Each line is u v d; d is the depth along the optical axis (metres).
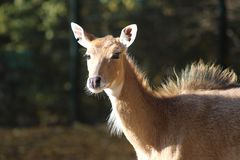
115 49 12.63
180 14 24.95
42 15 29.61
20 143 22.08
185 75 13.57
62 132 23.78
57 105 27.70
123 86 12.65
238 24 22.80
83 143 22.14
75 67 24.83
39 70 28.12
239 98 12.73
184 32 24.91
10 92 27.77
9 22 29.75
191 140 12.43
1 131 24.34
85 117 25.44
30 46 28.66
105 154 20.77
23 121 26.94
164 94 13.34
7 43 29.66
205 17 24.34
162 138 12.71
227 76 13.45
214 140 12.38
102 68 12.44
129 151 21.11
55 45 28.19
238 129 12.35
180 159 12.42
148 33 25.47
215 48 24.19
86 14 26.06
